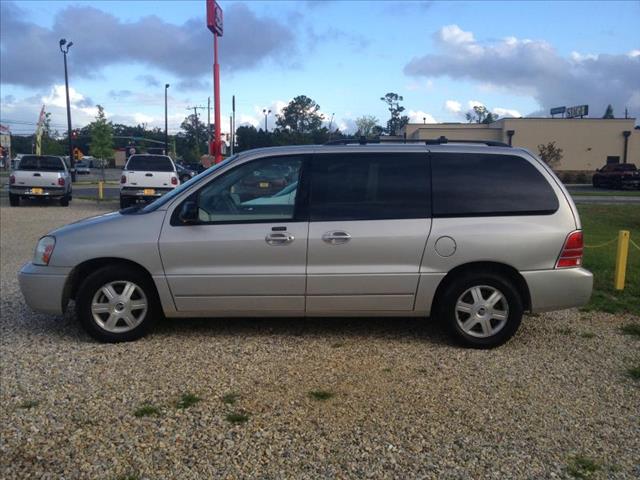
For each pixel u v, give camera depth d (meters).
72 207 22.12
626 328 6.17
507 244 5.41
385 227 5.45
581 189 38.34
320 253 5.45
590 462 3.53
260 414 4.12
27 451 3.62
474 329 5.56
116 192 32.56
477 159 5.63
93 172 70.12
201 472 3.40
